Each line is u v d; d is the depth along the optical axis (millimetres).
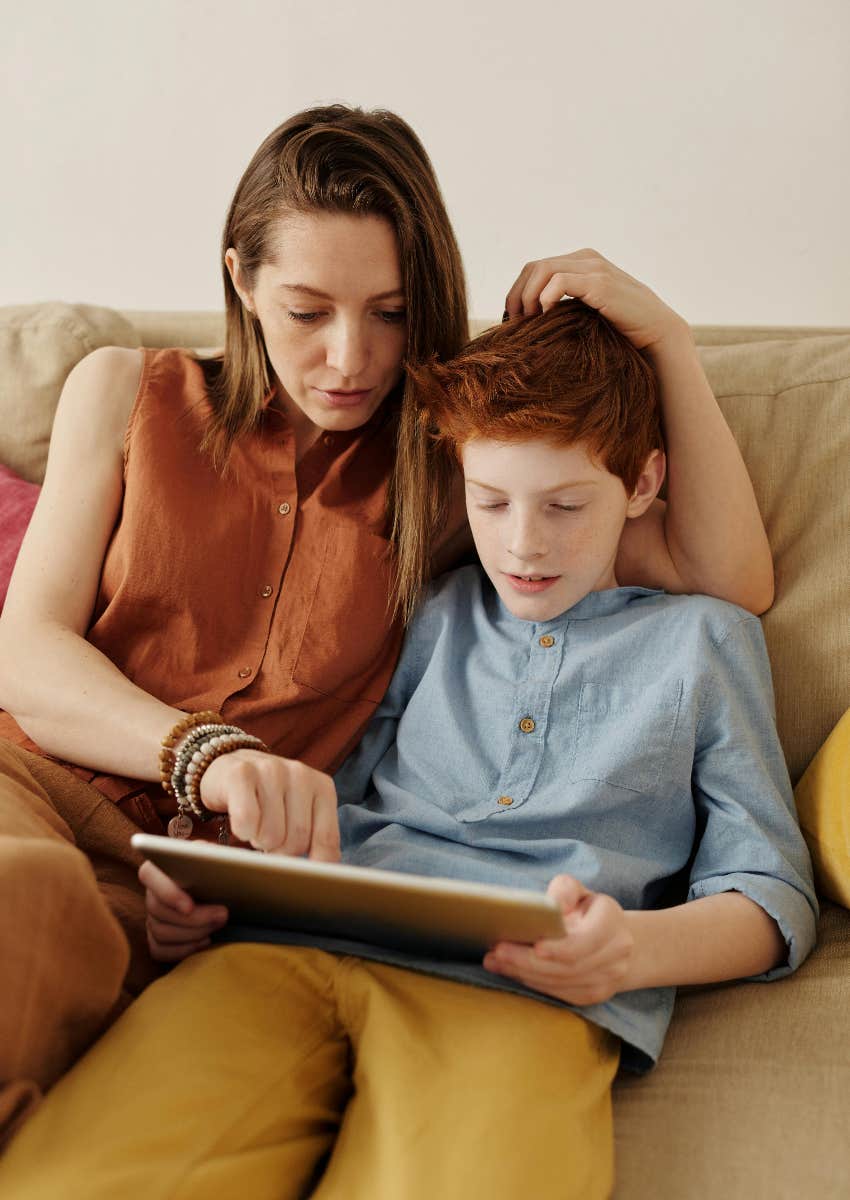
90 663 1090
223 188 1924
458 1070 800
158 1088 768
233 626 1153
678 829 1070
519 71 1808
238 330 1190
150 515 1145
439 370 1090
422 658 1195
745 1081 883
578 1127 790
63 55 1917
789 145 1768
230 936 988
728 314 1849
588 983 855
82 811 1053
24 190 1979
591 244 1852
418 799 1089
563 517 1036
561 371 1037
